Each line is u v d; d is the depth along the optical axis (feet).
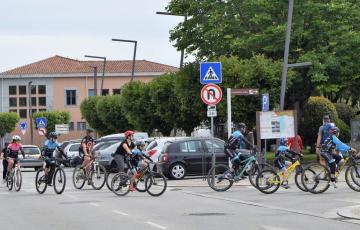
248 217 52.75
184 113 140.26
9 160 90.43
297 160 73.82
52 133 82.48
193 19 143.74
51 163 81.76
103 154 126.11
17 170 89.71
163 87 151.64
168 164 101.14
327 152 71.72
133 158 76.18
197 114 135.74
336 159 71.82
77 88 343.46
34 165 161.79
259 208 59.52
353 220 50.60
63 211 60.29
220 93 86.07
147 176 75.46
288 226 47.21
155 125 172.76
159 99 152.66
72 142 166.09
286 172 73.92
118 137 140.56
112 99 217.56
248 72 124.16
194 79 134.21
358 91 162.20
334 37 129.08
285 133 93.40
